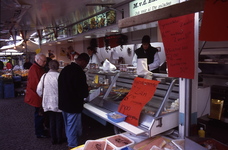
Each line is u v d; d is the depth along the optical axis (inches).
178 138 77.8
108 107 102.5
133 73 109.2
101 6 156.4
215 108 142.2
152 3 119.8
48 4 136.5
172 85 83.8
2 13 118.7
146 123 75.2
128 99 90.0
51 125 121.6
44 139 131.9
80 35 228.4
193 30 65.1
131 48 249.4
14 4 103.2
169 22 72.9
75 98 98.4
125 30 178.1
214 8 46.0
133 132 71.6
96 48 304.5
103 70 144.2
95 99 117.2
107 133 139.0
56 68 118.0
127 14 143.5
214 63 154.6
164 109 82.5
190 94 72.5
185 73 70.9
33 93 123.5
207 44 167.9
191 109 75.7
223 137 124.1
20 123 164.2
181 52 70.8
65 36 274.4
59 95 102.4
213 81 164.9
